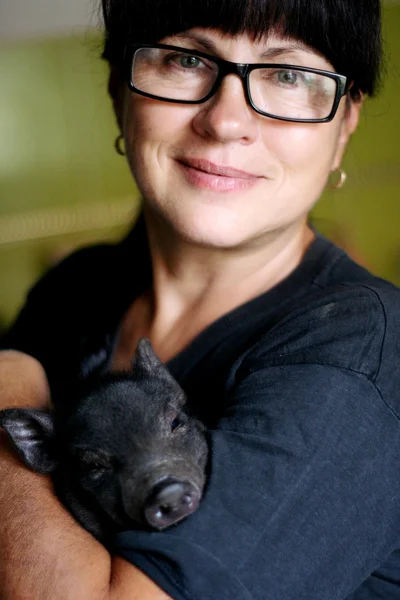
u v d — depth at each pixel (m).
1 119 1.49
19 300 1.55
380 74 0.66
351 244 1.65
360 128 1.62
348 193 1.66
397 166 1.66
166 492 0.54
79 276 0.81
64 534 0.54
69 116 1.52
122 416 0.63
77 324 0.79
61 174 1.54
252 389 0.55
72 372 0.76
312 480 0.51
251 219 0.62
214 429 0.56
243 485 0.51
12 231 1.53
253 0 0.57
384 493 0.53
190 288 0.68
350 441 0.53
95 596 0.50
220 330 0.65
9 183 1.52
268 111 0.60
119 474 0.60
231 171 0.61
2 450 0.63
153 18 0.61
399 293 0.60
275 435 0.52
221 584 0.48
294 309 0.60
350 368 0.54
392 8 1.47
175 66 0.61
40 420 0.64
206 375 0.64
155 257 0.71
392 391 0.55
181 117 0.61
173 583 0.49
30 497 0.57
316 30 0.59
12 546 0.54
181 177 0.62
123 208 1.57
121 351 0.76
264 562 0.49
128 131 0.66
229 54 0.59
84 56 1.49
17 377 0.69
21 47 1.47
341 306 0.57
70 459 0.63
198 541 0.49
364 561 0.52
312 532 0.51
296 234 0.66
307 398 0.53
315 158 0.62
